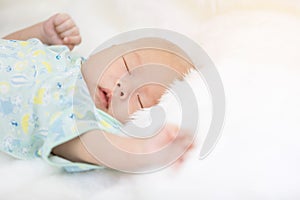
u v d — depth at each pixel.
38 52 1.08
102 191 0.87
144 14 1.40
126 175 0.92
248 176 0.80
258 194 0.78
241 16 1.20
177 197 0.81
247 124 0.88
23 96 0.99
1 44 1.09
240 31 1.13
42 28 1.28
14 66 1.02
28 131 0.98
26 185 0.90
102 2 1.45
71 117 0.96
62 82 1.01
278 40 1.05
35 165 0.96
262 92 0.93
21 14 1.47
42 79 1.01
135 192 0.85
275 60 1.00
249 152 0.83
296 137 0.84
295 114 0.87
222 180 0.81
